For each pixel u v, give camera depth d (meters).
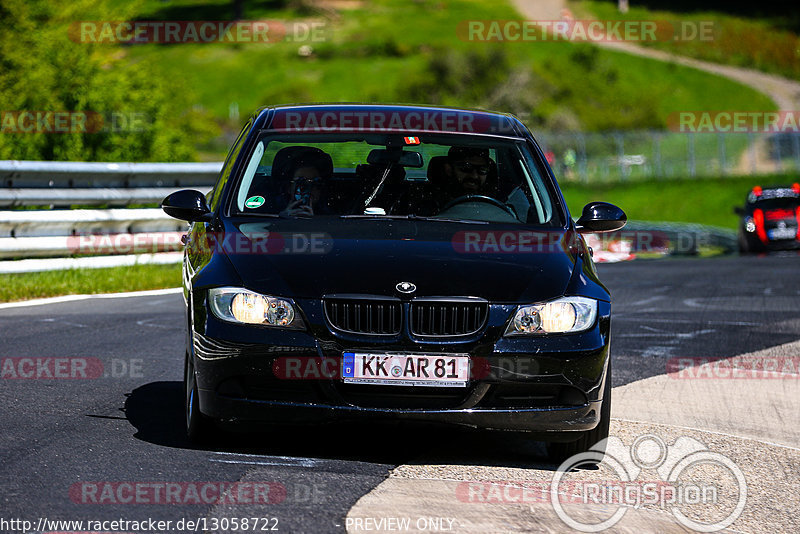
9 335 30.67
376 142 22.80
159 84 75.12
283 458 18.75
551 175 23.33
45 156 64.81
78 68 69.00
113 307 37.44
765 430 23.30
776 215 87.94
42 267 43.31
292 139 22.81
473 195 22.16
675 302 46.28
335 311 18.25
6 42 66.38
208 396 18.48
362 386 18.25
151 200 51.59
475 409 18.34
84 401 22.75
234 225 20.64
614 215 22.47
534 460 19.89
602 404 19.42
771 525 16.89
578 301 19.03
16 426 20.30
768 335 37.03
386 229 20.58
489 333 18.33
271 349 18.08
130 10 76.62
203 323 18.62
